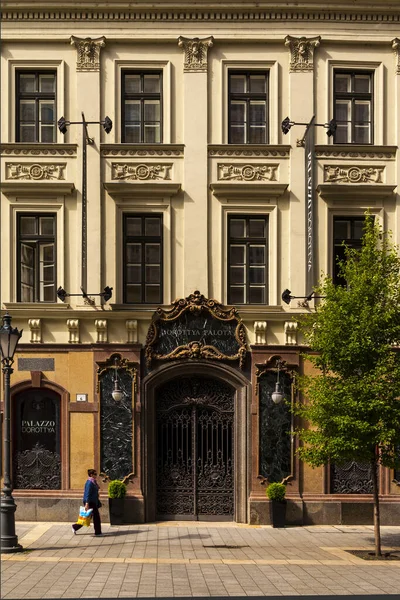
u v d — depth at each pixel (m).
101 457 20.08
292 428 20.20
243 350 20.27
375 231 17.23
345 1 20.86
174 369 20.27
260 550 16.50
